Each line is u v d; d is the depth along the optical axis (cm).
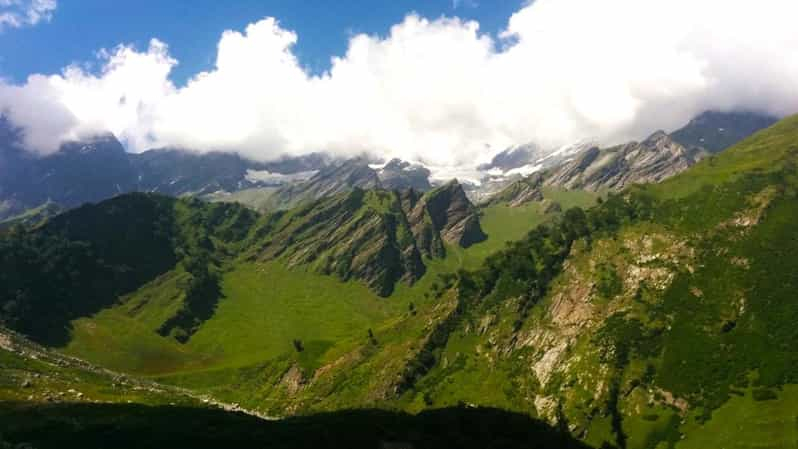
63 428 11869
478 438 14012
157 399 18225
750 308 19712
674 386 18600
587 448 15888
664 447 16800
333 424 13138
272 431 12431
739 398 16988
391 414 15588
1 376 16688
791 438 14800
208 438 11769
